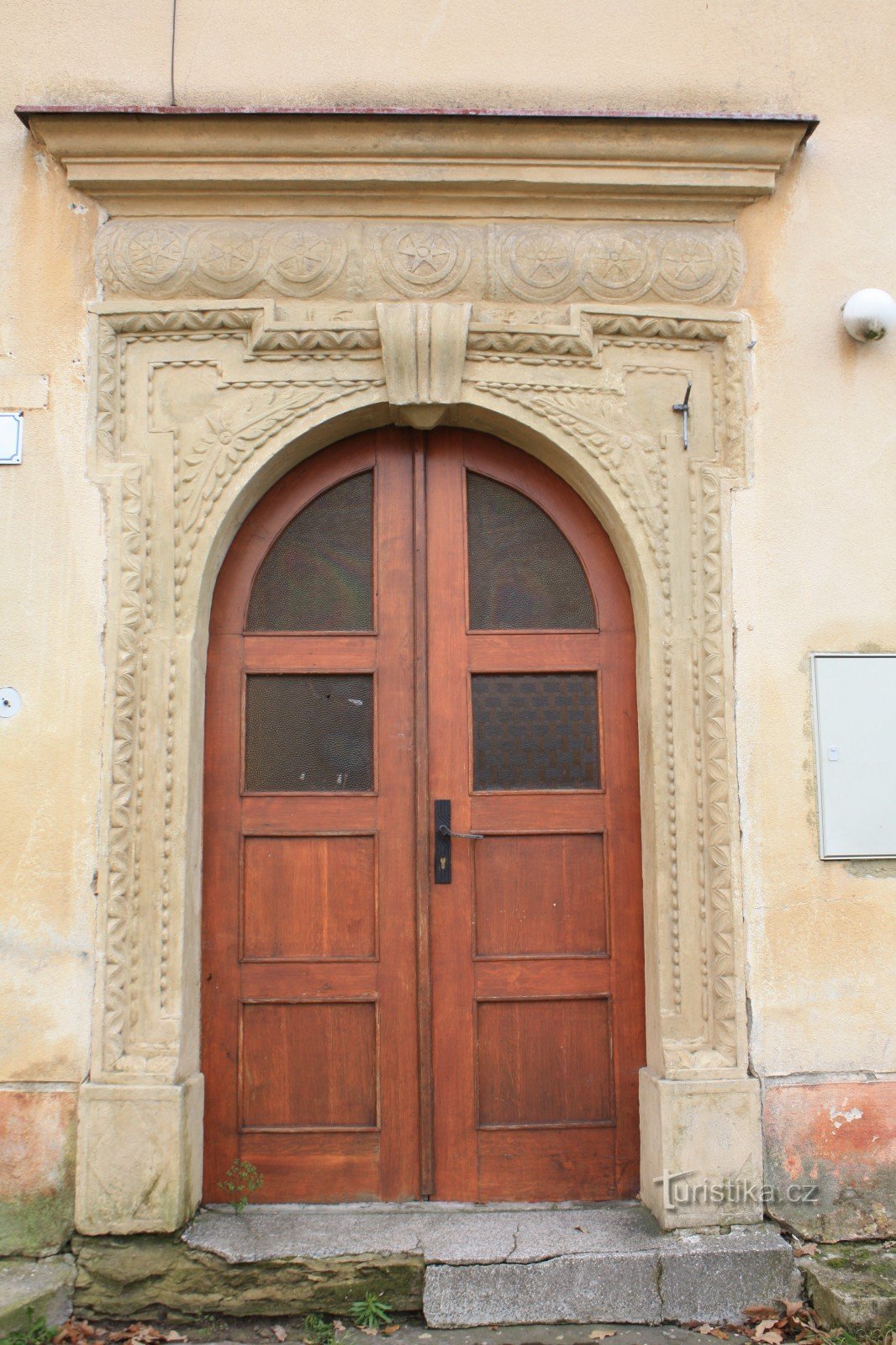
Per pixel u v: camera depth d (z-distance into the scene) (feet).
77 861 10.39
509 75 11.30
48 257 10.97
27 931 10.30
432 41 11.31
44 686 10.56
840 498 11.16
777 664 10.94
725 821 10.65
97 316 10.91
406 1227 10.18
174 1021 10.19
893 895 10.78
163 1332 9.48
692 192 11.17
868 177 11.45
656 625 10.93
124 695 10.48
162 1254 9.74
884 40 11.52
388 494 11.58
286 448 11.00
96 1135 9.91
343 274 10.97
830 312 11.35
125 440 10.91
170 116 10.53
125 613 10.60
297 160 10.85
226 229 10.98
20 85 11.14
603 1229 10.15
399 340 10.83
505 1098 10.95
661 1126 10.23
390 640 11.42
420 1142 10.81
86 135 10.72
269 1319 9.62
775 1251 9.77
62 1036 10.18
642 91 11.35
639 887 11.17
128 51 11.21
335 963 10.98
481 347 11.03
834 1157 10.35
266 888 11.06
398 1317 9.64
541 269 11.02
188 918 10.45
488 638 11.46
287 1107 10.84
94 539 10.73
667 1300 9.62
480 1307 9.55
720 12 11.45
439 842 11.11
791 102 11.45
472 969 11.04
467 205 11.15
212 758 11.12
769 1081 10.43
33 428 10.80
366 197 11.05
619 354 11.21
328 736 11.32
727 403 11.20
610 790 11.28
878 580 11.11
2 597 10.64
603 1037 11.06
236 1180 10.63
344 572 11.53
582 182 11.03
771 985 10.60
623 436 11.10
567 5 11.43
